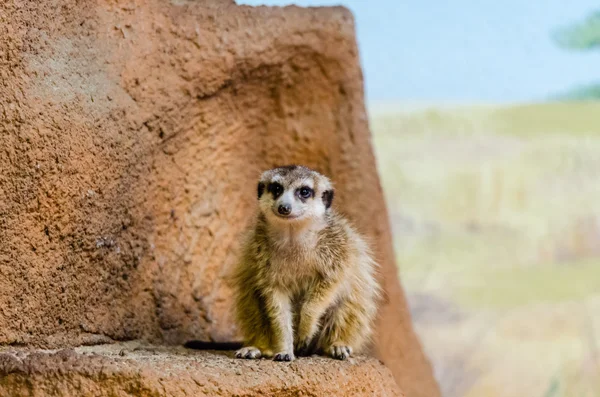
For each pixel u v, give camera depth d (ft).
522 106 54.65
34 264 20.12
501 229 51.39
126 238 23.21
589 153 53.01
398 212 51.19
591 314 48.14
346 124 29.50
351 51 29.09
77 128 20.80
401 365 31.65
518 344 47.39
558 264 50.80
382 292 26.61
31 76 19.80
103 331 22.47
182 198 25.85
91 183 21.31
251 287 22.88
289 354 20.85
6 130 19.16
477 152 52.95
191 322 25.98
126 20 23.26
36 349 19.94
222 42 25.73
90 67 21.71
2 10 19.13
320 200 23.24
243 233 24.98
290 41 27.50
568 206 51.60
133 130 22.79
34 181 19.79
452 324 48.34
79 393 17.06
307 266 22.58
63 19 21.04
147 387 17.29
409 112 54.13
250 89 27.58
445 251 50.72
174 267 25.55
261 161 28.91
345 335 22.90
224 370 18.58
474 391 45.80
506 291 49.44
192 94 25.11
